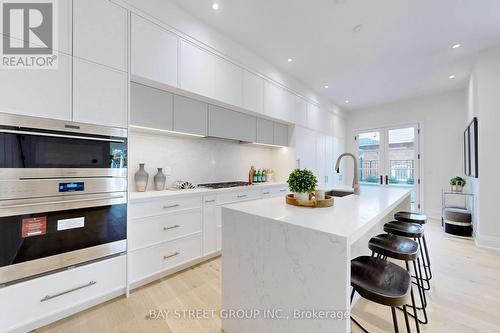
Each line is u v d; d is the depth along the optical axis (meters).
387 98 4.96
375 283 1.06
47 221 1.53
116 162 1.85
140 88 2.16
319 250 1.03
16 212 1.42
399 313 1.71
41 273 1.51
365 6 2.20
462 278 2.23
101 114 1.77
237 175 3.68
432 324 1.59
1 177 1.37
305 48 3.01
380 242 1.60
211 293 1.97
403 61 3.31
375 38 2.75
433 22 2.43
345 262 0.95
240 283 1.41
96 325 1.56
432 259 2.68
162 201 2.18
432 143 4.71
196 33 2.45
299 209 1.48
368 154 5.62
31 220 1.47
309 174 1.63
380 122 5.40
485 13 2.28
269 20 2.45
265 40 2.84
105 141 1.79
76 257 1.65
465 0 2.11
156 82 2.15
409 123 4.99
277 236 1.20
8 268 1.39
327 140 4.99
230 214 1.48
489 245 3.02
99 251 1.75
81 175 1.67
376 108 5.47
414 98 4.94
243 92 3.01
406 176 5.05
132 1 1.97
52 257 1.55
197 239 2.49
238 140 3.23
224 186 3.01
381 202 1.78
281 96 3.65
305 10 2.28
